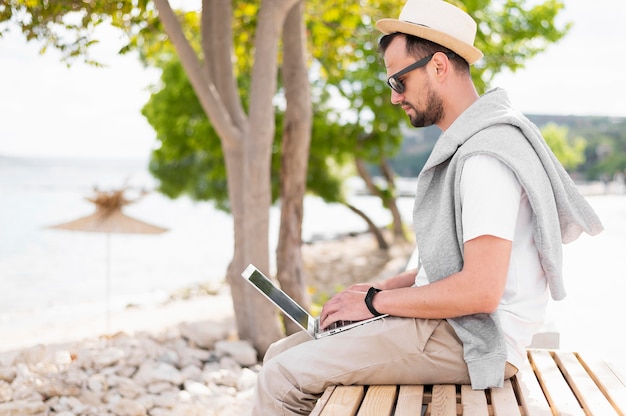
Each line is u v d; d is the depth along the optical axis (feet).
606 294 21.11
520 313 7.45
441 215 7.43
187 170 61.87
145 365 17.89
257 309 20.56
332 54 28.60
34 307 43.62
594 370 8.29
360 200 179.63
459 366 7.52
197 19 25.72
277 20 19.42
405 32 7.85
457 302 7.08
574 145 236.84
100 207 25.71
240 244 21.11
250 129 19.84
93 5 17.28
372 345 7.61
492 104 7.49
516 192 7.13
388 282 8.78
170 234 101.45
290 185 22.17
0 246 84.99
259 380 8.00
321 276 54.95
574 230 7.94
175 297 44.86
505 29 42.73
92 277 59.98
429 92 7.80
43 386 15.89
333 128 50.29
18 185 302.04
